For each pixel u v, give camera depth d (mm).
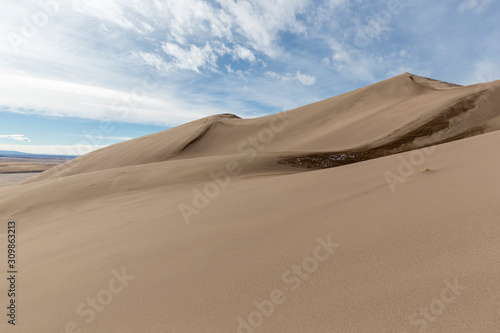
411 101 43969
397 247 2230
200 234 4234
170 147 63000
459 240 2021
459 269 1702
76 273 3723
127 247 4426
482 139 5758
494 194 2596
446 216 2480
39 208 12078
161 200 9352
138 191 12719
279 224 3779
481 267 1646
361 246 2455
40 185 16000
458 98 33719
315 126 53438
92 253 4523
